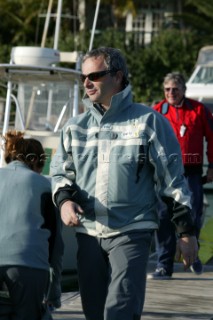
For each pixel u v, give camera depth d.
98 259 6.21
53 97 14.34
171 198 6.20
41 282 6.23
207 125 10.66
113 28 47.66
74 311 8.93
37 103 14.38
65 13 48.75
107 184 6.15
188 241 6.15
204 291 10.01
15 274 6.15
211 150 10.73
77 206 6.08
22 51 14.18
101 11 52.38
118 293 5.95
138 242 6.09
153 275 10.54
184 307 9.12
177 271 11.12
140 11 53.50
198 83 22.91
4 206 6.29
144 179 6.20
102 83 6.18
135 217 6.14
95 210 6.15
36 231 6.25
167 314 8.76
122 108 6.21
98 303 6.29
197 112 10.63
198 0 49.91
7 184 6.36
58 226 6.44
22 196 6.30
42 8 46.62
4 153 6.69
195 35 46.66
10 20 48.44
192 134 10.55
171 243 10.48
